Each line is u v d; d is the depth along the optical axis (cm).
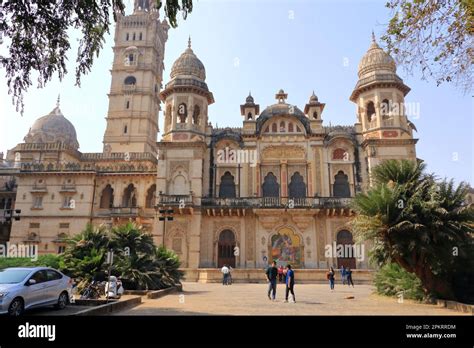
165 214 3378
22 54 998
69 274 1953
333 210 3597
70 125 5584
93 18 991
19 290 1167
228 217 3734
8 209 4556
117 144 5500
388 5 1019
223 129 4059
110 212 4041
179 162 3791
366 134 3834
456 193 1781
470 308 1350
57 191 4169
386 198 1791
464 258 1762
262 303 1588
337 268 3534
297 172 3872
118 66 5891
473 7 886
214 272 3216
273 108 4062
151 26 6141
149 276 2061
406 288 1845
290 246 3612
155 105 6034
